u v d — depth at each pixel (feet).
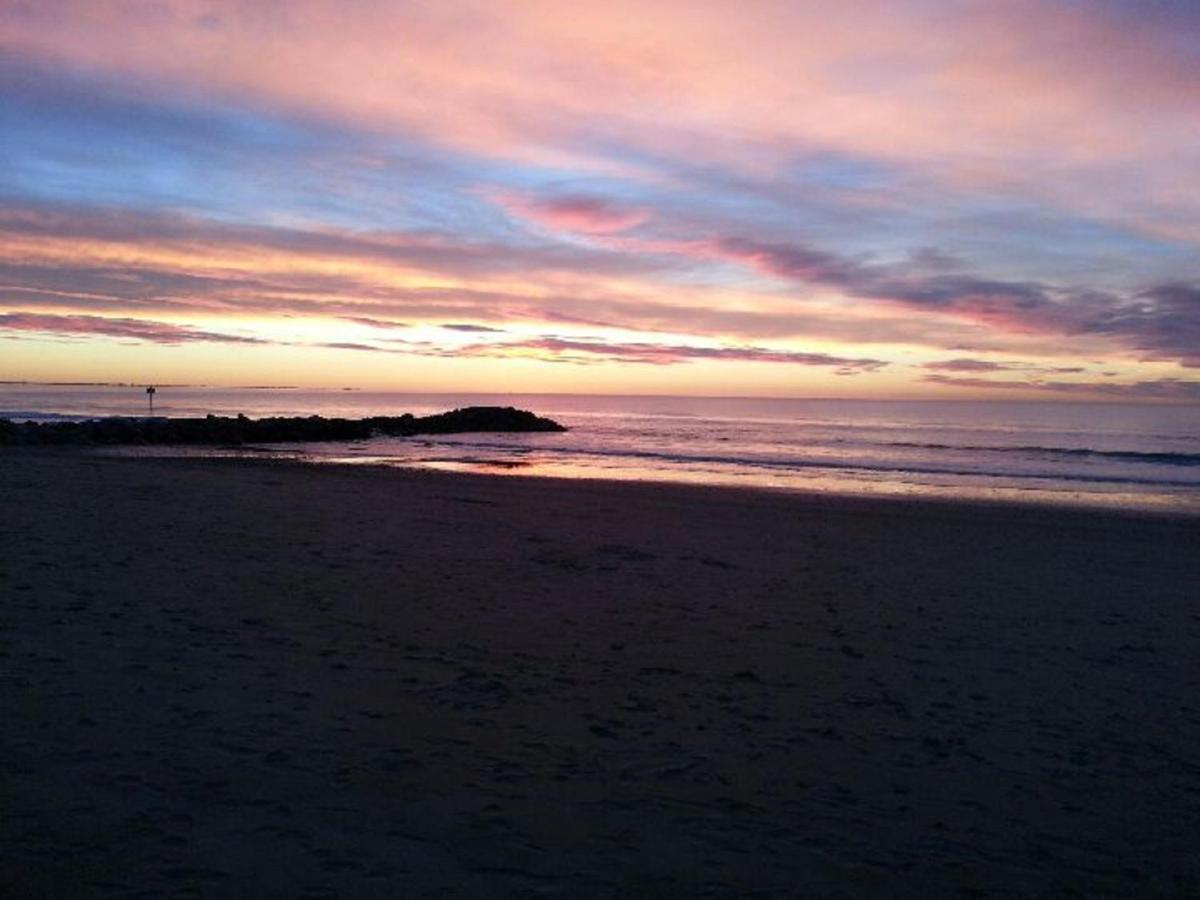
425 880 11.08
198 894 10.32
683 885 11.55
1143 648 25.99
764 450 122.93
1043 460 107.34
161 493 50.96
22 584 25.41
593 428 187.32
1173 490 76.02
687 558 38.14
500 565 34.17
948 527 51.49
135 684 17.78
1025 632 27.50
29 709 15.92
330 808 12.95
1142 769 16.88
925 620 28.55
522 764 15.33
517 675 20.62
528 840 12.46
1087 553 43.68
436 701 18.37
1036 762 17.03
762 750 16.88
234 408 276.82
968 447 125.59
